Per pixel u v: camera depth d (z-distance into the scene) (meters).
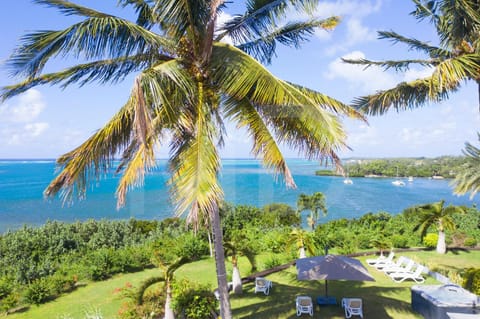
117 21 5.55
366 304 11.20
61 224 21.95
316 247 18.08
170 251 18.12
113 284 14.88
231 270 15.45
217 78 6.77
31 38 5.22
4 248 18.00
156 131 6.08
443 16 9.01
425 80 8.73
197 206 4.85
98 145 6.00
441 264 16.05
